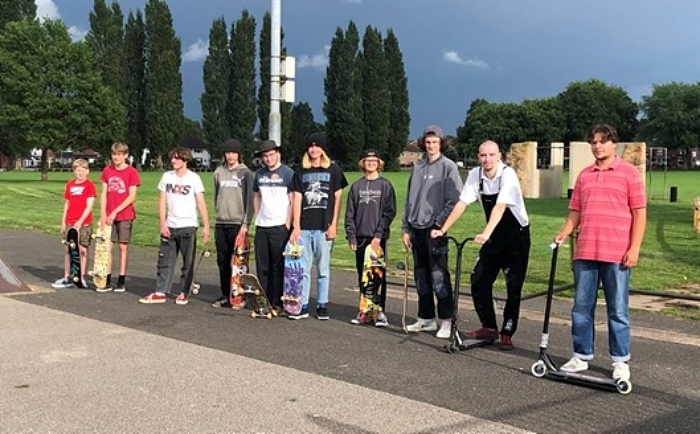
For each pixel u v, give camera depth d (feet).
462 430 15.25
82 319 26.02
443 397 17.51
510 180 21.93
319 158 26.76
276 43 43.65
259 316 26.99
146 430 15.14
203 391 17.71
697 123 341.41
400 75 321.73
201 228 60.18
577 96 378.94
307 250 26.78
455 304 22.17
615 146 18.97
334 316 27.63
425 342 23.41
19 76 177.88
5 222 70.38
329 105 307.78
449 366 20.42
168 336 23.63
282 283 27.55
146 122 276.82
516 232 22.18
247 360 20.68
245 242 28.71
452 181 23.88
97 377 18.81
